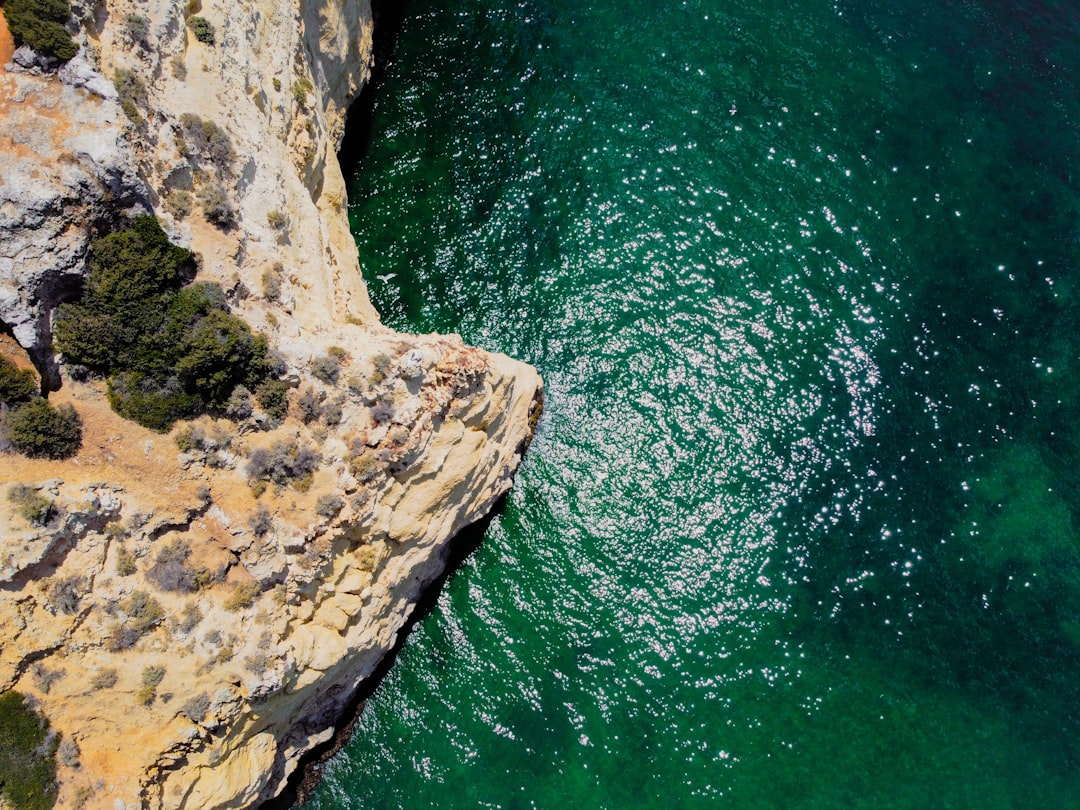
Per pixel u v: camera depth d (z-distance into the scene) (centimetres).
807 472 3769
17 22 2383
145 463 2648
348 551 3014
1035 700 3522
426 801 3341
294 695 2928
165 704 2619
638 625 3566
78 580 2505
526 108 4150
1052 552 3716
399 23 4259
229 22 2967
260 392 2759
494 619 3559
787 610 3600
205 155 2750
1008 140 4228
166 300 2580
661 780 3375
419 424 2978
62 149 2389
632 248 3988
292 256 3092
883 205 4088
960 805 3394
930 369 3909
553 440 3791
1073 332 3981
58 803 2464
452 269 3916
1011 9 4522
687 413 3825
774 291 3966
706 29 4331
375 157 4044
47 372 2528
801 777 3400
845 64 4297
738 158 4122
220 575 2733
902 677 3531
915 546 3694
